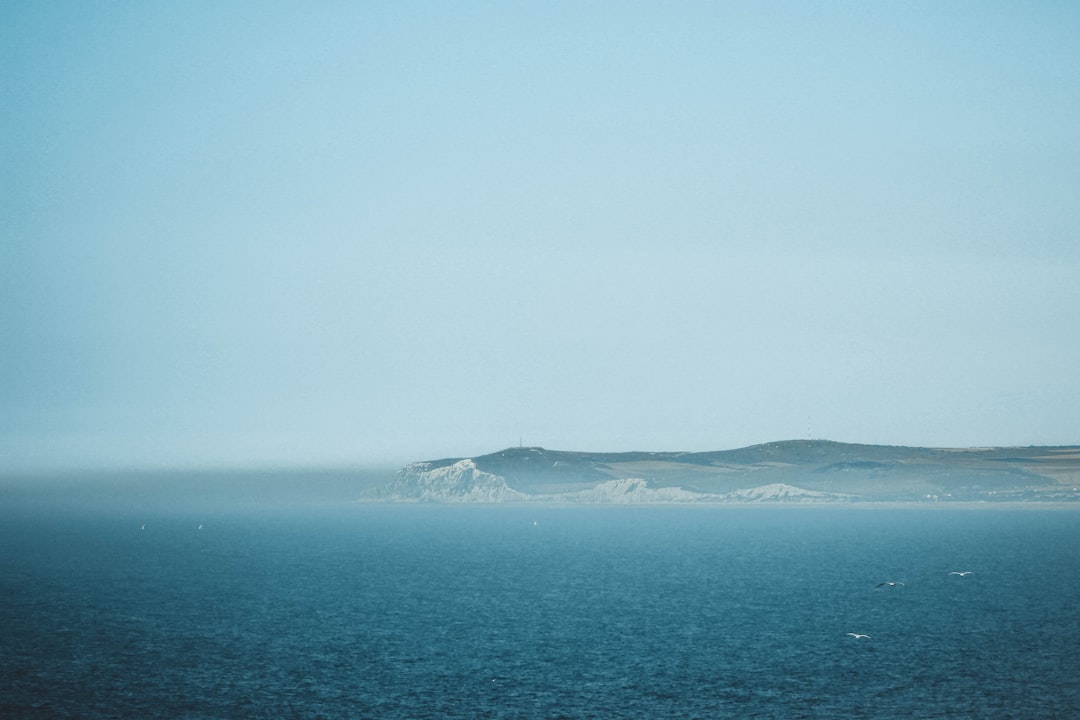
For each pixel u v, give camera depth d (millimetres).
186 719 79812
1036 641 108250
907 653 102375
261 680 91938
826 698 84625
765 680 91062
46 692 88000
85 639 112875
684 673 94062
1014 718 78438
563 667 96938
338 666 97812
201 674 94375
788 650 104688
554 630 118188
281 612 134625
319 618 128875
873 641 109438
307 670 96000
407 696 86125
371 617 129750
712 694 86250
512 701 84375
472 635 114875
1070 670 93812
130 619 128250
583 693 86875
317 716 80500
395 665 98125
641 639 111750
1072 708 81000
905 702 83125
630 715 80250
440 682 90875
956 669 94625
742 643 108875
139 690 88562
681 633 115562
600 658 101125
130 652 105125
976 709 80875
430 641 111000
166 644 109625
